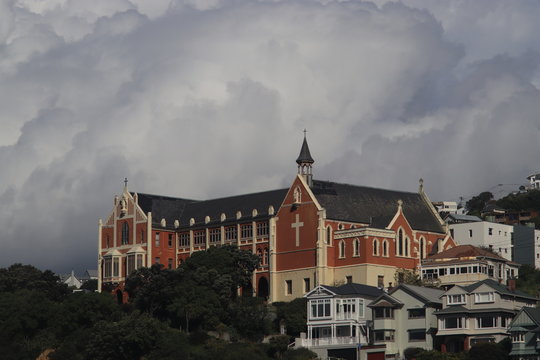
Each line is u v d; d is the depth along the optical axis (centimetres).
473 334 18450
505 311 18388
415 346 19038
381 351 19150
